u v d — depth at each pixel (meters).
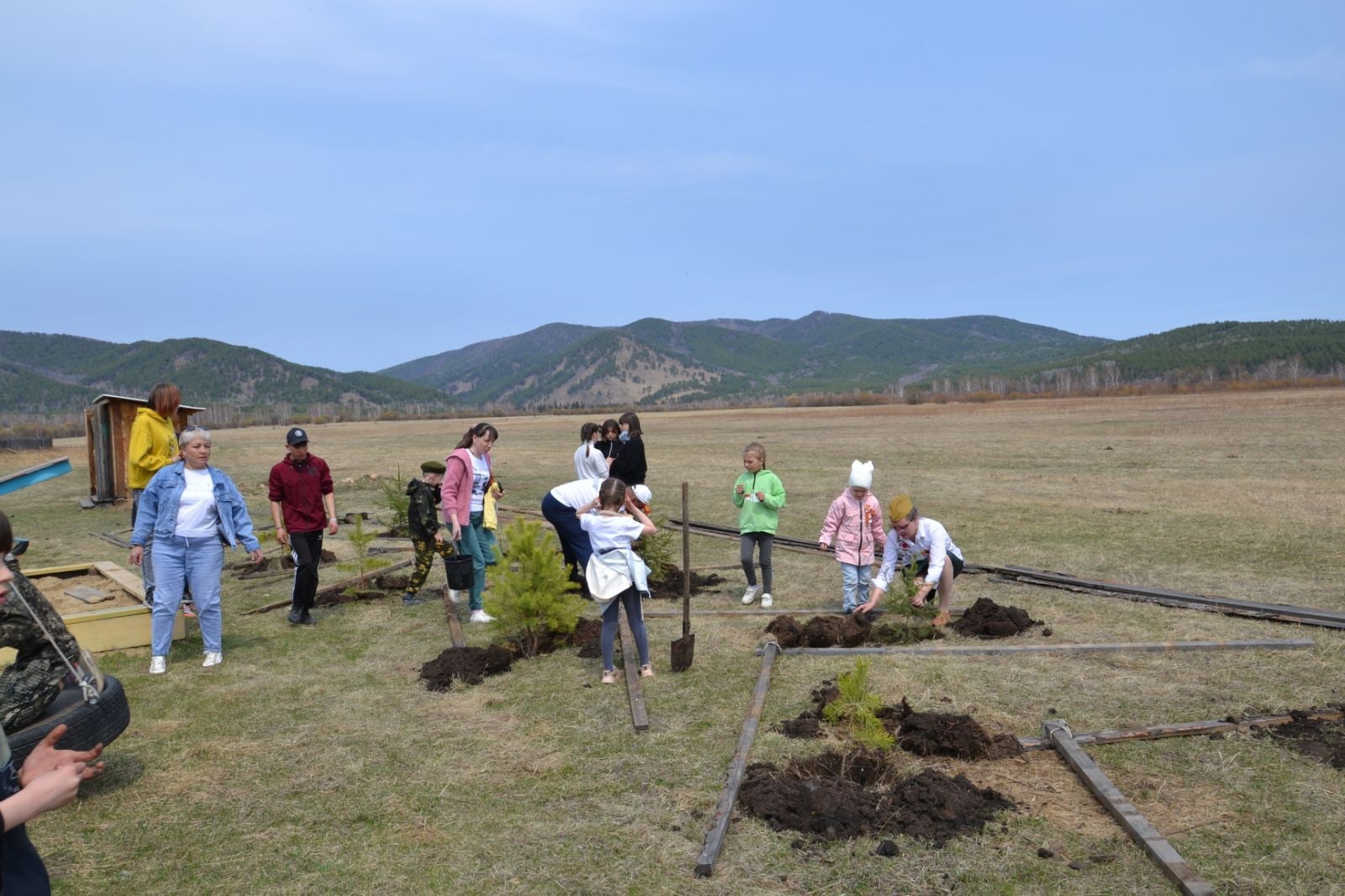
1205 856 4.23
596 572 6.80
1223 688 6.53
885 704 6.34
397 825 4.76
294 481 8.91
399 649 8.18
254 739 6.00
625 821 4.73
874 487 20.06
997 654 7.41
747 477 9.43
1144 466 22.59
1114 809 4.61
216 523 7.63
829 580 10.67
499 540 13.94
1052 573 10.38
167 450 8.81
